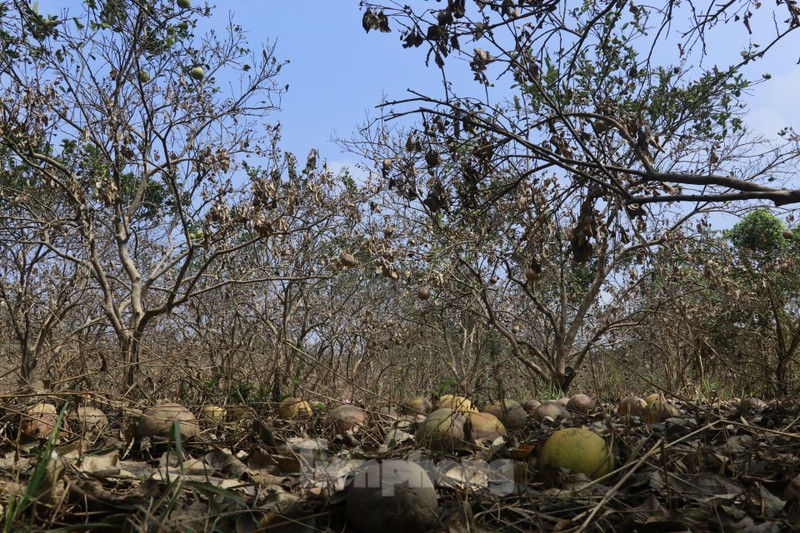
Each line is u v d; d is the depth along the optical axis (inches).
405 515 92.0
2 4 277.0
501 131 165.8
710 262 307.1
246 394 214.5
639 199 152.8
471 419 145.9
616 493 107.8
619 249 330.0
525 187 254.2
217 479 120.0
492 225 276.5
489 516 102.0
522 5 170.2
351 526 98.6
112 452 133.6
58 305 288.0
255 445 142.8
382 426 168.4
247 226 246.5
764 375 264.8
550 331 391.5
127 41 291.9
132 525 87.1
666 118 327.3
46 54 282.7
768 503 103.6
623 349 369.4
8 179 318.7
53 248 277.7
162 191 358.0
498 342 375.9
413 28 167.6
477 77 178.7
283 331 278.1
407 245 286.4
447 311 361.1
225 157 275.6
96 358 248.4
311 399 216.5
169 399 207.2
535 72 178.5
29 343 313.3
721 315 298.2
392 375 294.5
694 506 104.6
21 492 98.0
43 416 150.5
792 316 298.8
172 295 254.8
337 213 295.6
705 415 166.9
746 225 406.3
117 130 275.1
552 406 205.6
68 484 101.8
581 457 120.6
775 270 316.8
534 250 270.5
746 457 126.0
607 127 181.9
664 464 110.8
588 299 340.2
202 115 309.7
